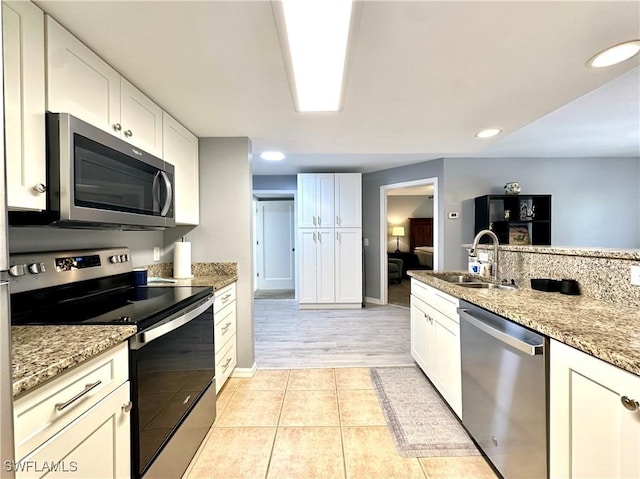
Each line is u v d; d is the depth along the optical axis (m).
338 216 4.78
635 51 1.29
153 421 1.24
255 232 6.66
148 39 1.21
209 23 1.12
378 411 2.06
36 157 1.03
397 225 9.02
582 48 1.27
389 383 2.45
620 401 0.83
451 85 1.59
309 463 1.60
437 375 2.17
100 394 0.97
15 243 1.30
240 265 2.56
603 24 1.12
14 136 0.96
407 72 1.46
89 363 0.92
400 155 4.17
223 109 1.91
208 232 2.55
